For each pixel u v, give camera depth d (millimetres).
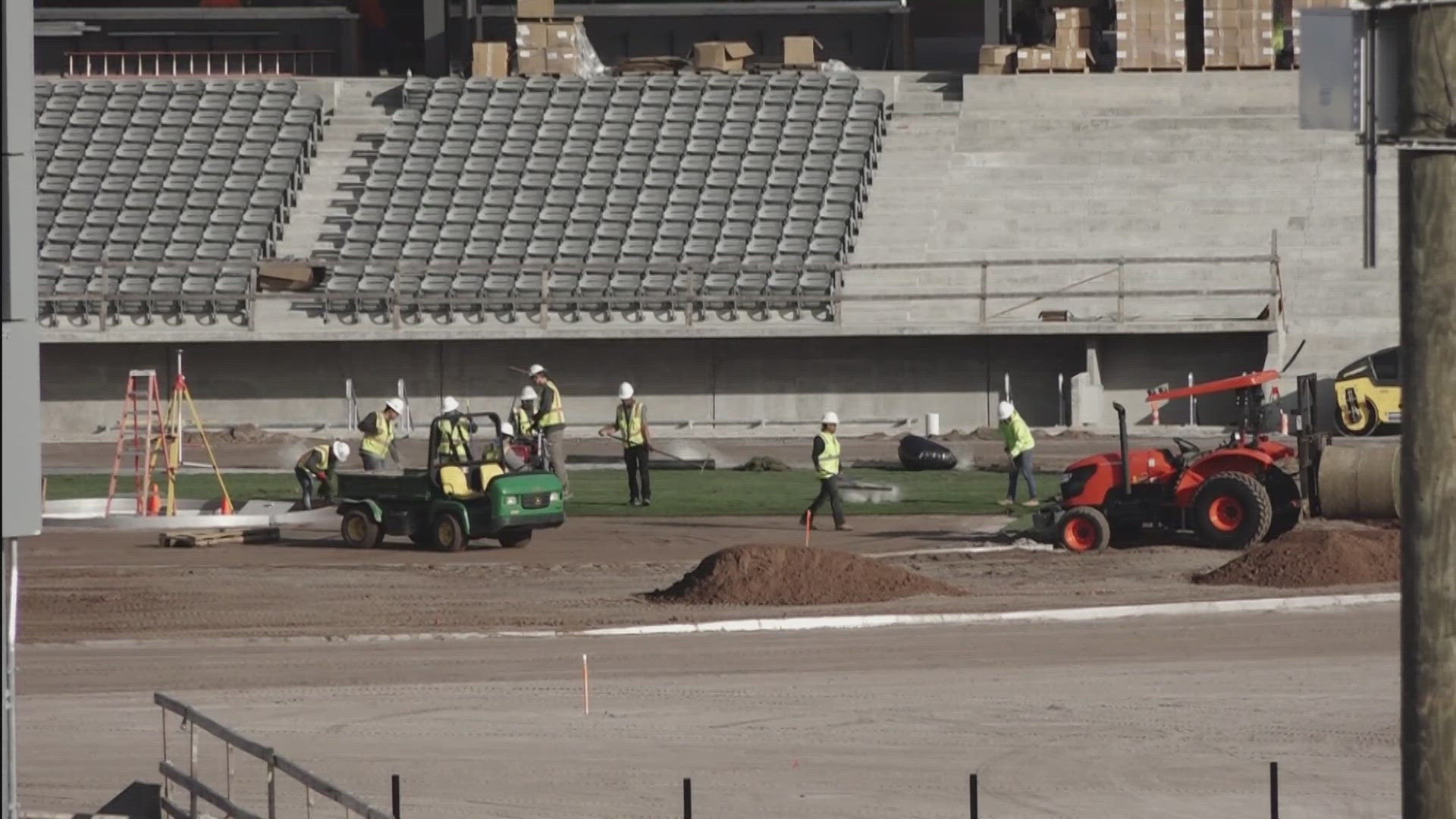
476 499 105688
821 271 183000
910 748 59688
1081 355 173125
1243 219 189000
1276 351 169375
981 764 57781
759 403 177250
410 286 186125
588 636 78375
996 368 174500
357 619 83125
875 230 193250
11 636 38062
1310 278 181625
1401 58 29609
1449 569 29562
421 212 198000
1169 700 65438
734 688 68125
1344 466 98125
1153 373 173125
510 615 83562
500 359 179750
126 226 198375
